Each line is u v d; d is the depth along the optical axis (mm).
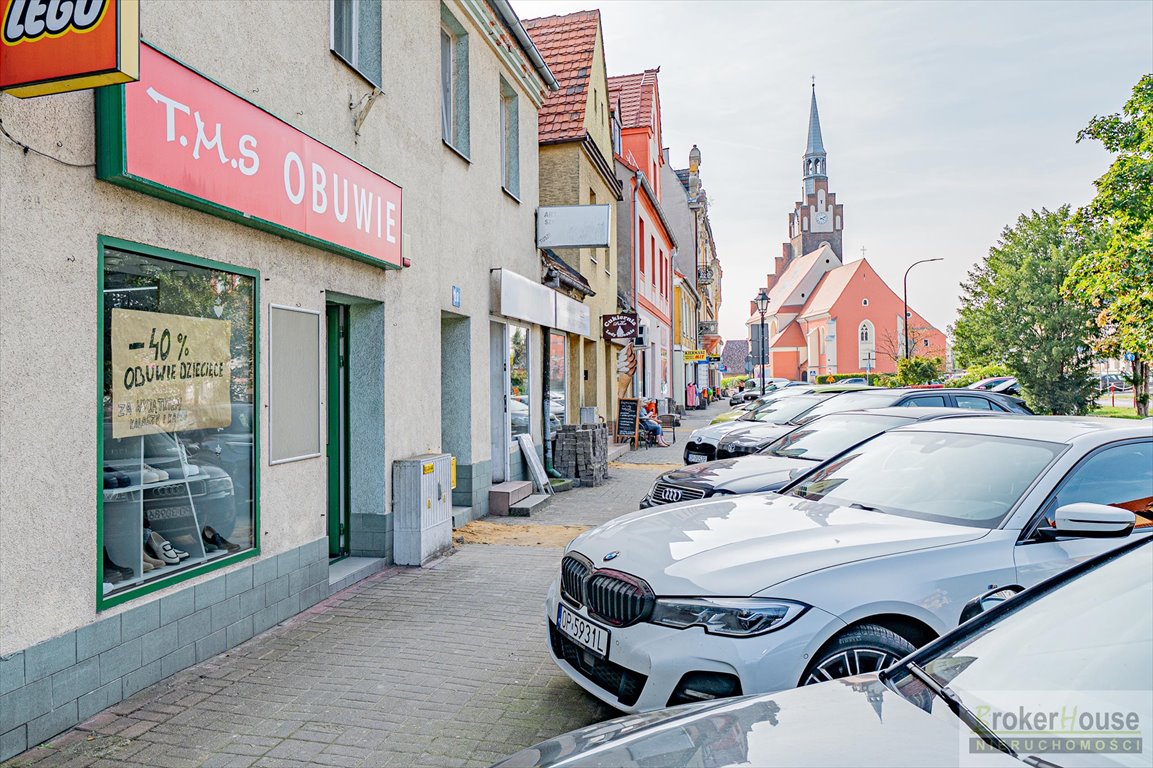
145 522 4398
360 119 6668
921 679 2303
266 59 5410
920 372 42906
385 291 7215
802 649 3182
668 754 2006
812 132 126625
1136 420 4676
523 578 6855
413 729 3883
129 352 4258
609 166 17969
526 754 2303
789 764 1857
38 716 3639
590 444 13305
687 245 48312
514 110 11500
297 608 5773
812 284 119250
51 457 3705
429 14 8281
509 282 10547
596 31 17641
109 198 4035
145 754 3588
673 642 3307
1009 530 3758
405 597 6250
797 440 8117
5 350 3482
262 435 5371
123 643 4145
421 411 7984
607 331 17391
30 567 3596
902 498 4379
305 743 3725
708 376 60500
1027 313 34250
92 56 3207
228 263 5008
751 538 3828
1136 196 20891
